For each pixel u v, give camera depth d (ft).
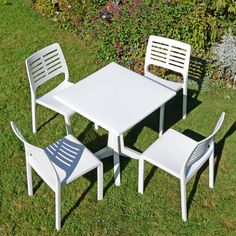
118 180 10.93
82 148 10.34
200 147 9.22
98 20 14.40
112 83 10.80
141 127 12.61
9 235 9.91
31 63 11.43
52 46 11.89
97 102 10.23
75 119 12.73
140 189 10.71
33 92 11.69
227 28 13.89
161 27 13.76
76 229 10.03
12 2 17.79
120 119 9.81
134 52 14.20
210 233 10.05
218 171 11.37
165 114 13.08
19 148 11.82
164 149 10.28
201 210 10.46
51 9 16.90
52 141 12.14
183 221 10.23
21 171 11.24
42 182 10.95
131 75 11.08
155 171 11.30
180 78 14.10
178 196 10.76
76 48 15.51
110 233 10.00
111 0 14.60
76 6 15.81
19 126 12.49
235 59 13.53
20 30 16.43
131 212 10.39
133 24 13.84
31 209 10.39
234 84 13.98
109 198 10.66
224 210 10.49
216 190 10.92
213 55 13.78
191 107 13.29
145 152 10.19
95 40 14.90
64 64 12.30
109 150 11.37
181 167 9.85
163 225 10.16
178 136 10.61
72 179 9.61
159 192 10.84
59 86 12.38
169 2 13.85
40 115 12.85
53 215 10.28
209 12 13.96
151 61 12.63
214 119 12.93
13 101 13.29
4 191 10.75
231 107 13.33
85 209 10.42
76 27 16.15
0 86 13.82
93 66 14.71
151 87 10.71
